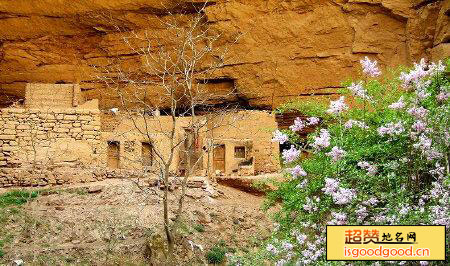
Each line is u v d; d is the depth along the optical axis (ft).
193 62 54.75
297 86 80.07
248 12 79.36
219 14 79.51
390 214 33.53
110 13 80.33
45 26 81.51
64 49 83.97
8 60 82.84
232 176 73.82
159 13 81.15
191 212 62.54
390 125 35.81
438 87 38.22
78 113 72.69
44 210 60.85
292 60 79.92
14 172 67.36
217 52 81.15
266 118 77.71
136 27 82.17
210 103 84.48
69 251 54.80
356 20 77.87
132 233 58.80
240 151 76.74
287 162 38.91
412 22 75.15
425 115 34.65
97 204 62.90
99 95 84.79
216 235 60.39
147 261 54.95
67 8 79.46
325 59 79.00
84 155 71.97
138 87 78.43
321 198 38.68
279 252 38.42
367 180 36.27
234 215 63.57
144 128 76.07
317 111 47.06
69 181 68.33
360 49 77.56
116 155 73.82
